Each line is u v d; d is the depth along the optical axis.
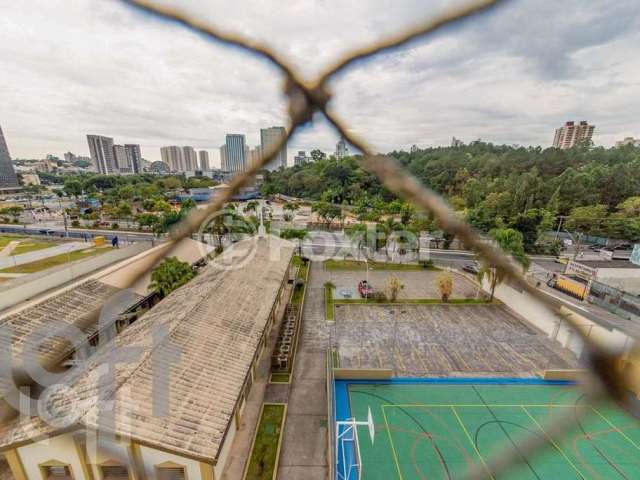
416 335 21.67
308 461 13.01
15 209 60.25
